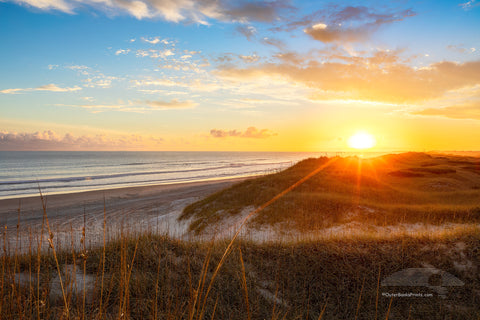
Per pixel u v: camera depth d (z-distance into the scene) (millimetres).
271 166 97875
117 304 4504
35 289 4484
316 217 15258
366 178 26375
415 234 8836
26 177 58438
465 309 5973
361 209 16141
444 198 20703
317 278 6773
